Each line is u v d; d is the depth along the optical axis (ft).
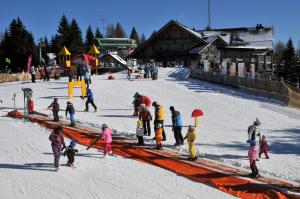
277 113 98.37
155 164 56.44
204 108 101.19
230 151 63.16
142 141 66.08
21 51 296.10
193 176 51.06
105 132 59.93
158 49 223.30
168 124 83.15
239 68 139.44
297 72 303.07
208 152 62.34
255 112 98.12
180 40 217.97
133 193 45.91
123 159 58.90
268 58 230.89
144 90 125.90
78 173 52.75
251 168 50.85
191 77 165.48
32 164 56.29
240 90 134.10
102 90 124.67
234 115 93.97
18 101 111.04
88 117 88.63
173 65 219.00
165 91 125.18
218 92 126.72
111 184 48.73
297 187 47.52
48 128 78.28
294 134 77.15
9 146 65.31
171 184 48.73
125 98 112.27
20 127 79.41
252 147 50.80
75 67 172.45
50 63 299.58
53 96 115.24
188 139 57.88
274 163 57.11
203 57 205.05
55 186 48.19
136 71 181.37
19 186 48.19
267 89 123.95
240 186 47.57
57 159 53.52
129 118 88.17
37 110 95.55
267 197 44.55
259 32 233.55
